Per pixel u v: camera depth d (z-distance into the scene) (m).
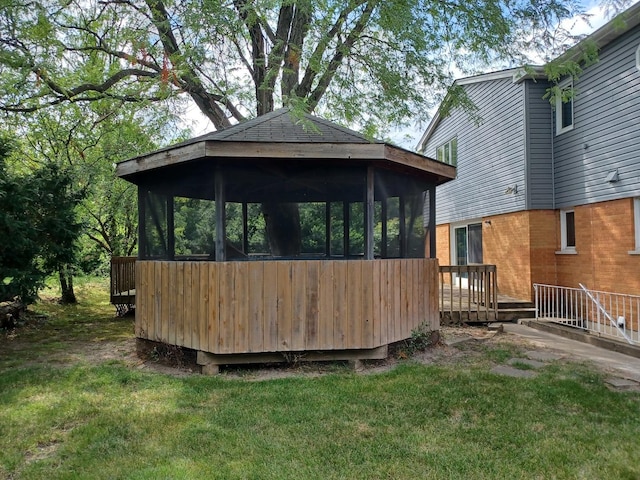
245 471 2.72
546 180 9.41
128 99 10.49
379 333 5.14
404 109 8.80
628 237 7.46
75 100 10.17
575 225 8.77
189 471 2.71
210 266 4.80
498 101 10.63
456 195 13.34
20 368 5.18
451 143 13.81
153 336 5.48
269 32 8.30
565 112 9.09
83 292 13.63
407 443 3.11
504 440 3.17
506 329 7.89
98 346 6.49
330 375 4.77
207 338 4.81
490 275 9.15
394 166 5.35
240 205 5.27
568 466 2.80
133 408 3.79
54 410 3.75
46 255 7.41
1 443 3.14
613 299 7.75
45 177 7.45
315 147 4.71
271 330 4.86
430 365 5.20
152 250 5.66
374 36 8.11
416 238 6.16
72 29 9.09
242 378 4.69
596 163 8.12
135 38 7.29
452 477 2.67
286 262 4.90
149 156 5.08
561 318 8.27
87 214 11.54
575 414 3.67
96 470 2.74
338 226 5.91
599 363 5.37
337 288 5.00
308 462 2.83
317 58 6.28
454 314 8.48
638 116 7.16
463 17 6.54
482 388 4.30
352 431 3.31
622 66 7.47
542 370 5.00
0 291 6.38
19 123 10.25
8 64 7.44
